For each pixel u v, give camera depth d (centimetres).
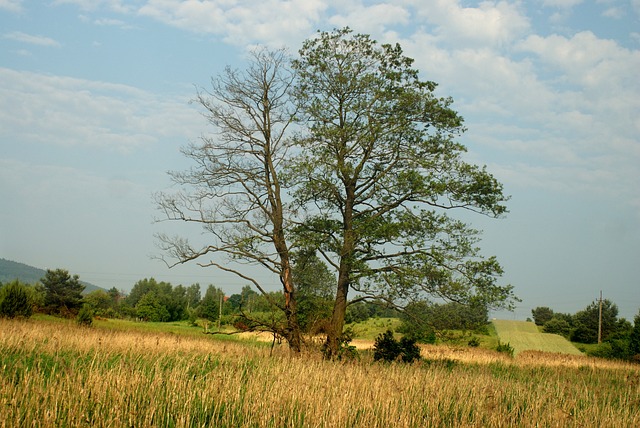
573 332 7475
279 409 1104
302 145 2625
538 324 11275
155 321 8356
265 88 2708
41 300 6969
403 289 2406
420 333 2434
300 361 1830
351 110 2531
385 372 1670
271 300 2488
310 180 2512
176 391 1195
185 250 2586
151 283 13138
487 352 3475
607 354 4622
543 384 1917
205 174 2695
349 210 2608
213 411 1136
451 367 2586
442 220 2416
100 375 1221
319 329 2478
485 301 2277
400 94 2523
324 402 1188
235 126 2697
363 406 1225
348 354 2347
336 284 2611
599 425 1335
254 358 1997
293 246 2478
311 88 2636
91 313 4728
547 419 1317
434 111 2525
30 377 1135
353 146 2547
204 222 2603
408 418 1166
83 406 1039
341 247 2433
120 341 2195
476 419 1237
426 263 2352
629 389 1877
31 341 1762
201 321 6888
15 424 931
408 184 2436
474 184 2381
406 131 2555
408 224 2352
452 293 2312
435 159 2502
